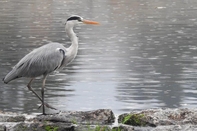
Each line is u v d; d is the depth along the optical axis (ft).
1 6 151.74
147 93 51.29
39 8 146.20
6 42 85.71
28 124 30.17
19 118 33.14
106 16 126.11
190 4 155.02
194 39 87.51
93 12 135.13
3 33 96.43
